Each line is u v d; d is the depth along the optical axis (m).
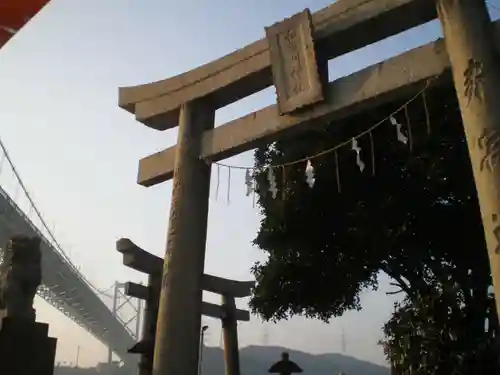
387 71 6.71
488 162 5.37
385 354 9.93
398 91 6.63
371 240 10.12
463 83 5.86
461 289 9.75
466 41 6.00
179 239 7.64
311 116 7.15
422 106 9.14
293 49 7.38
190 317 7.29
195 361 7.17
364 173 9.69
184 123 8.38
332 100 7.04
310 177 7.77
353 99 6.86
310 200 10.13
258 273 11.73
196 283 7.50
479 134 5.53
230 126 7.99
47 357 8.48
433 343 8.79
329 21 7.29
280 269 10.95
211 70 8.40
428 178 9.30
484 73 5.77
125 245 10.62
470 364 8.52
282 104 7.33
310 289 10.98
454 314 8.99
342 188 9.89
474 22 6.08
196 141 8.23
